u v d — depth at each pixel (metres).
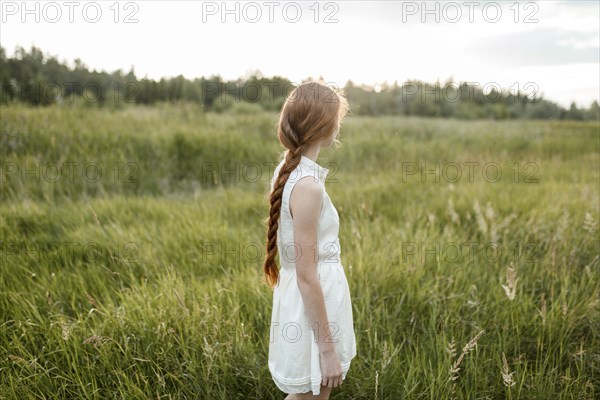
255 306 2.82
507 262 3.53
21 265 3.34
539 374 2.26
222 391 2.23
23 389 2.14
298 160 1.61
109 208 4.71
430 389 2.19
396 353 2.38
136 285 2.98
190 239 3.87
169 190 5.95
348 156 7.96
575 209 4.66
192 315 2.55
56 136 6.44
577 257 3.51
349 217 4.49
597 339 2.67
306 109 1.60
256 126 9.07
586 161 8.95
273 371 1.86
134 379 2.26
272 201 1.69
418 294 2.90
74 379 2.20
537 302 3.03
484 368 2.38
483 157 8.65
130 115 8.56
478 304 2.84
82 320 2.59
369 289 2.93
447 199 5.20
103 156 6.18
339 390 2.28
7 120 6.61
